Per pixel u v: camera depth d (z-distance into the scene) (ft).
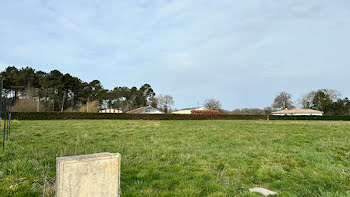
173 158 19.84
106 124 65.62
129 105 232.94
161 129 49.52
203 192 12.32
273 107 229.66
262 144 29.07
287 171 16.65
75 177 8.75
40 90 155.53
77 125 59.47
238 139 33.55
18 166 15.79
